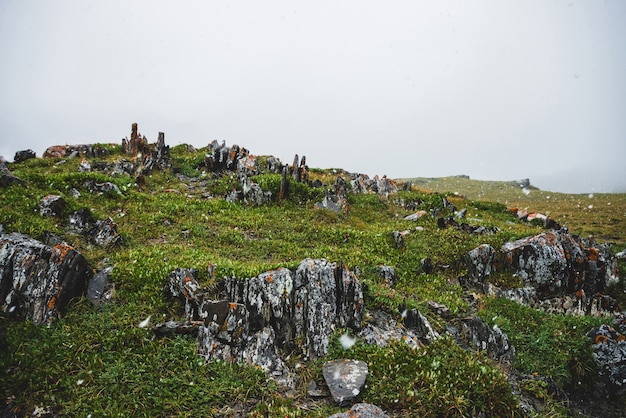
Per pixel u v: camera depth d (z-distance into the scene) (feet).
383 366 37.83
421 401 34.35
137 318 40.34
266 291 43.34
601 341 46.14
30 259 41.19
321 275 45.21
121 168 106.22
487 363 42.32
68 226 58.13
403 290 57.11
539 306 58.75
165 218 72.84
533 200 295.48
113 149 133.69
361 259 63.67
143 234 64.95
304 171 118.32
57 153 126.62
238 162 119.65
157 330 39.09
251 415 32.37
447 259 67.21
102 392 32.96
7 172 73.20
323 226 83.51
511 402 35.63
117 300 43.09
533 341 47.78
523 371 44.04
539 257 61.11
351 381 35.78
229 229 73.05
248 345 39.68
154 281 45.34
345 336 41.78
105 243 56.70
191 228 69.92
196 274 46.26
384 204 110.42
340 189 104.06
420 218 95.30
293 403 34.63
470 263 63.87
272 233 75.82
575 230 167.32
